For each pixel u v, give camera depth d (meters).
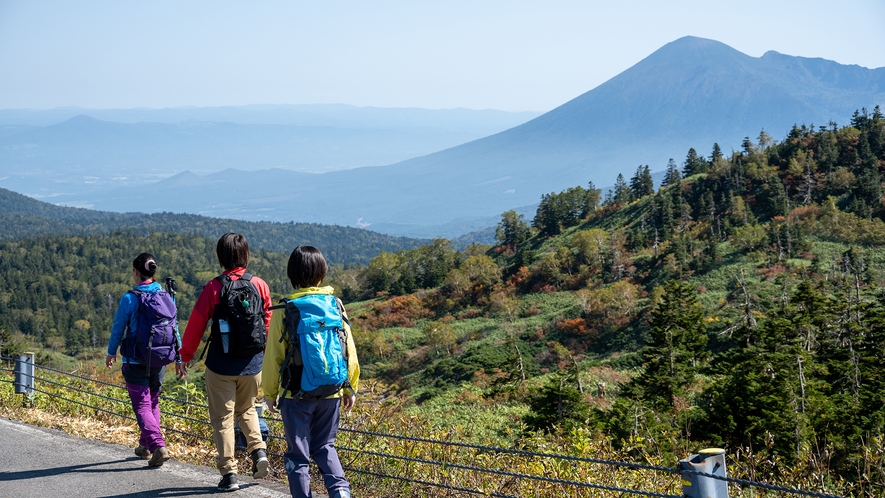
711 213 138.38
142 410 5.67
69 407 8.37
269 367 3.96
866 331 41.31
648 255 125.31
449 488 5.05
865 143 146.50
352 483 5.53
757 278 95.44
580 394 32.53
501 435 20.23
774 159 157.00
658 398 40.00
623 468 6.00
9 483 5.20
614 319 95.94
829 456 6.42
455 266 162.25
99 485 5.17
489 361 84.00
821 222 111.19
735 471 6.54
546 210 171.00
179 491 5.06
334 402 4.07
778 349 40.59
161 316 5.63
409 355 103.94
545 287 125.62
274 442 6.27
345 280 175.12
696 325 48.94
